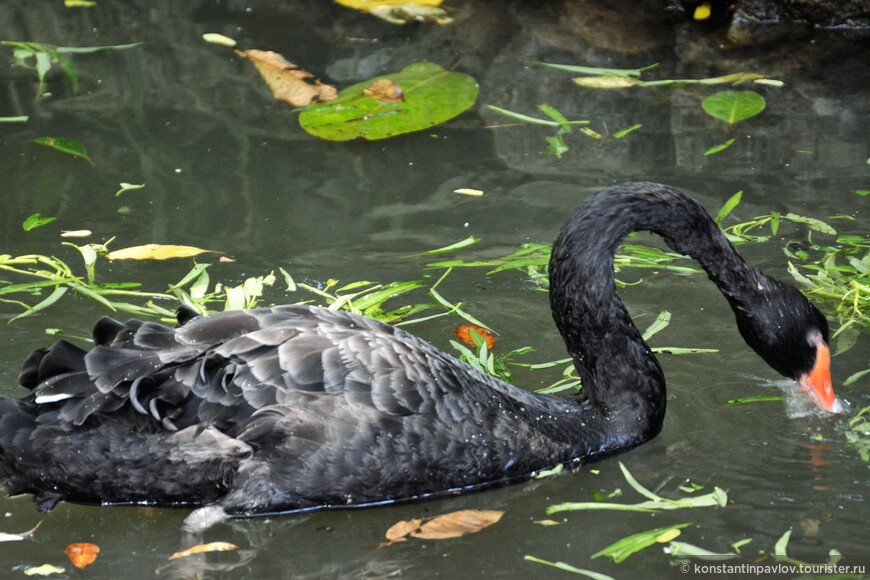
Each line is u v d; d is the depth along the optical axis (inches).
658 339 359.3
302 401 275.9
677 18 613.6
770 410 325.7
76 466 272.4
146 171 457.1
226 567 253.9
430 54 565.0
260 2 628.4
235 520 272.4
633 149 477.4
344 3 625.6
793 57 568.4
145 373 273.9
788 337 322.7
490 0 629.9
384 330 300.8
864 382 337.7
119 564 255.1
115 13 611.5
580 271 316.2
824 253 403.5
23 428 274.5
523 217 423.8
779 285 325.7
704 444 309.6
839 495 281.0
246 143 481.4
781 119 503.5
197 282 366.3
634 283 394.6
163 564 255.3
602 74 545.6
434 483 285.0
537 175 456.1
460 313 356.5
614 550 249.6
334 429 275.3
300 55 560.1
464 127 498.6
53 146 469.4
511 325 367.2
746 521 269.4
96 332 294.0
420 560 256.4
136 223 419.2
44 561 255.9
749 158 468.8
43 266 389.7
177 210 429.4
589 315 315.9
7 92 521.3
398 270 392.2
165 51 566.9
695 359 352.2
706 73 552.4
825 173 455.8
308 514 277.1
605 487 291.6
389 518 276.5
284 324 288.5
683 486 288.0
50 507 275.9
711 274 323.9
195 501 277.1
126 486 273.3
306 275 386.9
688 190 441.7
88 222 418.3
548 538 265.1
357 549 261.4
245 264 392.5
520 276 397.4
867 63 560.1
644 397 315.3
